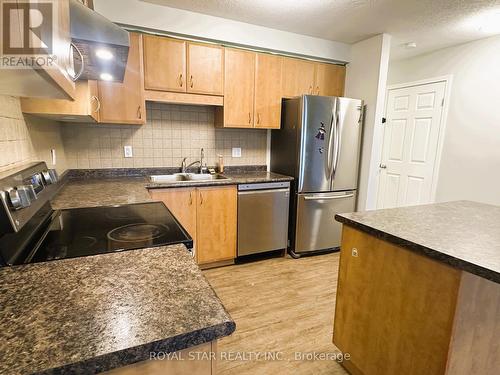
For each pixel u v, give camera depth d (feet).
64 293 2.25
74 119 6.75
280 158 10.65
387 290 4.24
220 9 8.07
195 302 2.15
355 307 4.86
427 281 3.65
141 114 8.10
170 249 3.27
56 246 3.35
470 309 3.51
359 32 9.65
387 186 13.37
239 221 9.22
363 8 7.84
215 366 2.02
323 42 10.38
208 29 8.52
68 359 1.55
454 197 10.82
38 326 1.82
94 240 3.57
